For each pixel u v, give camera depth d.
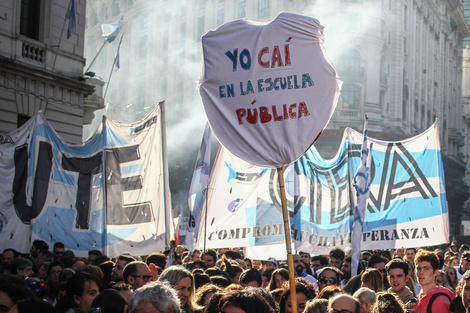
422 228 11.52
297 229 11.37
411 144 11.73
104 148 11.51
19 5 20.59
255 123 6.19
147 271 6.93
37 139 11.41
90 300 6.18
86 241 11.34
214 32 6.40
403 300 7.75
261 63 6.25
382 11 56.16
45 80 21.19
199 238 10.78
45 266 9.66
